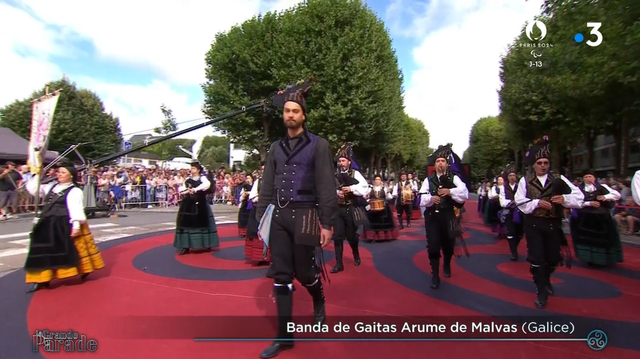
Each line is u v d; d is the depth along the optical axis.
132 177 18.81
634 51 7.62
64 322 3.62
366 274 5.65
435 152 5.11
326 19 19.05
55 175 5.09
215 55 21.58
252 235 5.90
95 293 4.50
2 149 21.00
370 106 19.08
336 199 3.16
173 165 35.38
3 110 38.12
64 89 36.50
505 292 4.78
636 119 14.09
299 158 3.17
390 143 25.30
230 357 2.94
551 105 18.48
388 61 21.86
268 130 22.42
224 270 5.72
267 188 3.31
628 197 11.12
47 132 5.61
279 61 19.34
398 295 4.57
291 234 3.14
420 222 13.48
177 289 4.71
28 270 4.54
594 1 8.38
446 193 4.80
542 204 4.20
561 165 30.69
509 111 22.22
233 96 20.92
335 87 18.89
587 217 6.40
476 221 13.60
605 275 5.82
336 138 19.14
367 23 19.88
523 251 7.68
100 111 38.72
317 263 3.47
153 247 7.61
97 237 8.88
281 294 3.13
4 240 8.34
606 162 33.97
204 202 7.11
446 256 5.46
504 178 7.05
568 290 4.94
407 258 6.89
